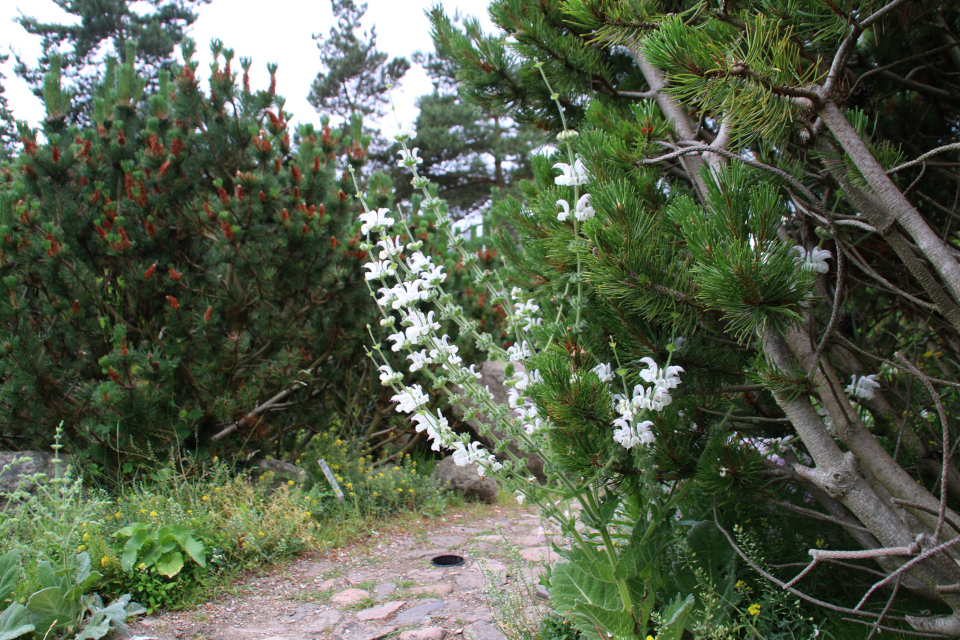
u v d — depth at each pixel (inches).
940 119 116.6
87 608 118.0
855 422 77.4
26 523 140.2
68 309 186.5
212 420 214.1
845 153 74.4
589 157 99.8
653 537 93.1
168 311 196.7
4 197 189.6
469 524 220.2
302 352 217.5
